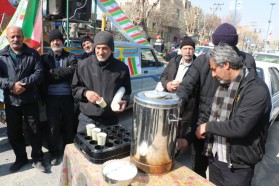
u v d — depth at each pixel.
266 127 1.66
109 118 2.39
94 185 1.33
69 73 3.06
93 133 1.58
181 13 39.03
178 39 37.31
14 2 5.72
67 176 1.77
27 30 3.37
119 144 1.58
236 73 1.60
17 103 2.77
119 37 10.30
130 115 5.31
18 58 2.72
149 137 1.38
